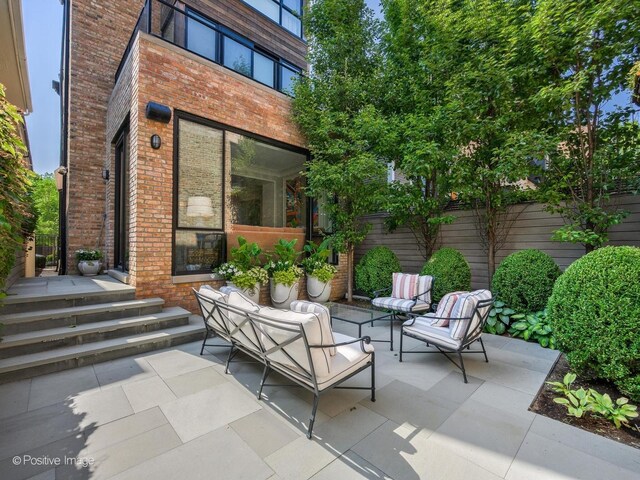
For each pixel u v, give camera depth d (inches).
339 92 248.7
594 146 168.1
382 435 83.0
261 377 118.3
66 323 138.6
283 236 242.4
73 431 82.9
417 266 259.9
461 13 193.0
